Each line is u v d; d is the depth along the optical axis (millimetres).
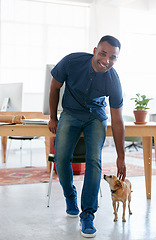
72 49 7629
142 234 1893
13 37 7160
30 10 7254
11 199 2695
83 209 1917
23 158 5707
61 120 2012
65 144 1975
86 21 7711
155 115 7340
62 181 2080
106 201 2658
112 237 1838
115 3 7098
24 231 1924
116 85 1908
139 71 8141
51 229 1961
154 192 2959
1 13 7039
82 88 1901
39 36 7355
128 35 8102
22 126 2037
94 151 1904
